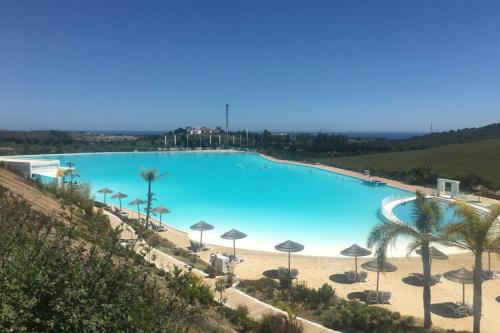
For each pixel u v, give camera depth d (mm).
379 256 15016
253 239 26875
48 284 4824
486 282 18734
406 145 108500
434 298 16953
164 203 38875
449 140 118250
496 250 13117
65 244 5875
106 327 4797
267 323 12016
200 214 34312
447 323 14680
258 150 111875
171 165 77062
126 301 5414
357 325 13812
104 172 63000
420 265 21000
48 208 15844
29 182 22688
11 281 4773
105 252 6531
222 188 48938
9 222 7301
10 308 4379
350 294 17406
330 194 45562
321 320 14172
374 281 18828
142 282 6453
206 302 12875
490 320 14945
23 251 5770
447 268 20594
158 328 5496
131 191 45500
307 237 27562
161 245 22109
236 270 20078
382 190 49000
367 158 88688
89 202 23906
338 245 25797
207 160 89438
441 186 43344
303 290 16562
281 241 26469
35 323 4559
